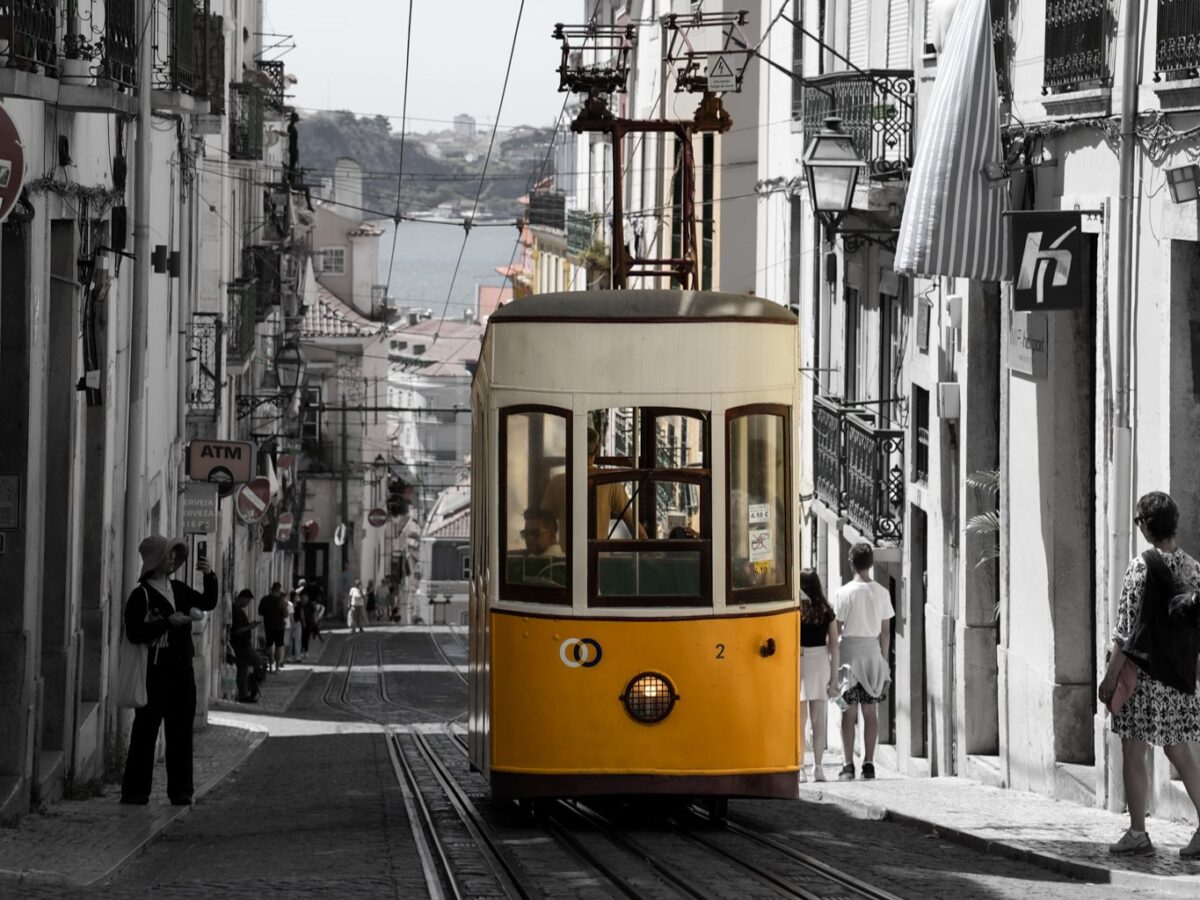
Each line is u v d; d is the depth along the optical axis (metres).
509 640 15.02
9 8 14.80
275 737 30.39
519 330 15.12
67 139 17.97
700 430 15.03
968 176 18.09
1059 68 17.97
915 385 24.89
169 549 17.52
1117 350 16.56
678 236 43.38
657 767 14.84
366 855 13.67
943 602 22.73
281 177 72.62
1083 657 18.72
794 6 33.78
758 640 15.04
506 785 14.98
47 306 17.20
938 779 21.72
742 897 11.41
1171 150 15.53
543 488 15.03
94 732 20.06
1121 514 16.52
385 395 96.19
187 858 14.04
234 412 50.69
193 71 23.22
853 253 29.03
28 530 16.34
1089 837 14.14
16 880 11.97
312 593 70.06
